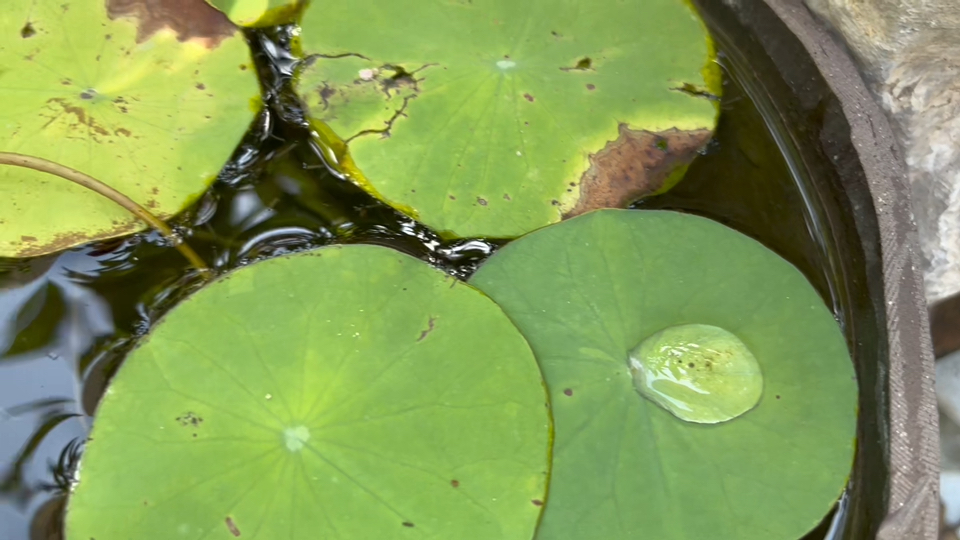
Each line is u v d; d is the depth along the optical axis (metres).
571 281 0.96
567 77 0.99
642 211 0.97
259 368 0.93
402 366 0.93
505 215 0.97
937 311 0.99
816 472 0.94
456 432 0.93
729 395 0.94
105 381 0.95
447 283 0.94
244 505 0.92
